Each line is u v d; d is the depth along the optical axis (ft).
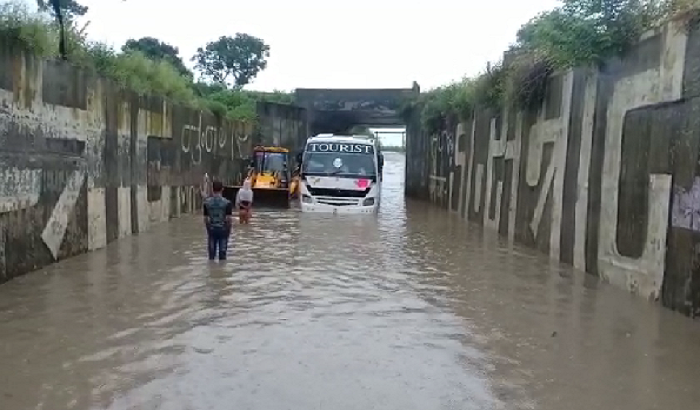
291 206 93.86
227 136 97.19
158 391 20.89
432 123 106.11
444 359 24.67
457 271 42.88
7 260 36.42
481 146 74.84
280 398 20.52
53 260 42.24
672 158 32.58
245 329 28.07
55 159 42.06
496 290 36.99
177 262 43.75
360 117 146.92
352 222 72.79
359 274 40.91
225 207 44.39
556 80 50.08
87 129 47.03
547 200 51.13
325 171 83.66
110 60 57.67
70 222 44.55
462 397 20.95
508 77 61.82
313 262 44.88
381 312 31.42
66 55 46.96
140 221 59.88
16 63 36.78
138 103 58.75
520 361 24.57
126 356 24.25
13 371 22.58
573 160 45.96
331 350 25.43
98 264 42.50
